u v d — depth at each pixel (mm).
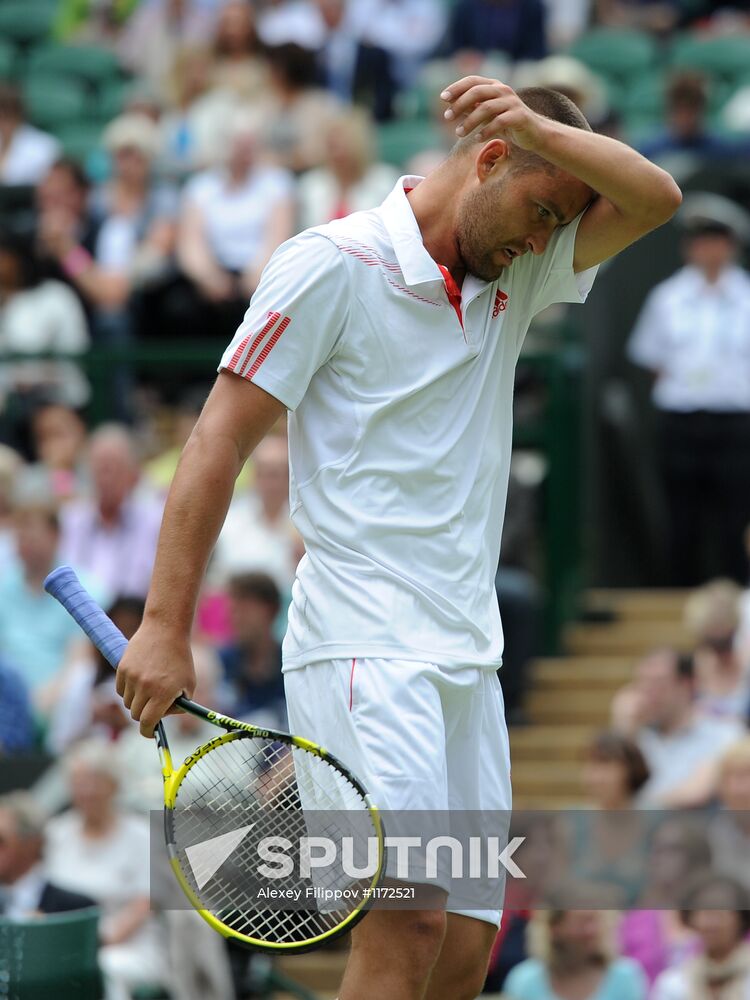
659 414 34906
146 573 30656
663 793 24672
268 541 29875
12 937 18344
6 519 31969
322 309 11703
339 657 11656
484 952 12500
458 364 11875
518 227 11766
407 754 11398
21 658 29328
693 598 33688
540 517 33156
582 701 31266
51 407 34375
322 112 40344
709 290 34469
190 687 11602
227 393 11781
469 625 11867
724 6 48656
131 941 22641
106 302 36156
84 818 23656
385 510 11734
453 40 43875
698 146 37812
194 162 39875
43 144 43156
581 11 48906
